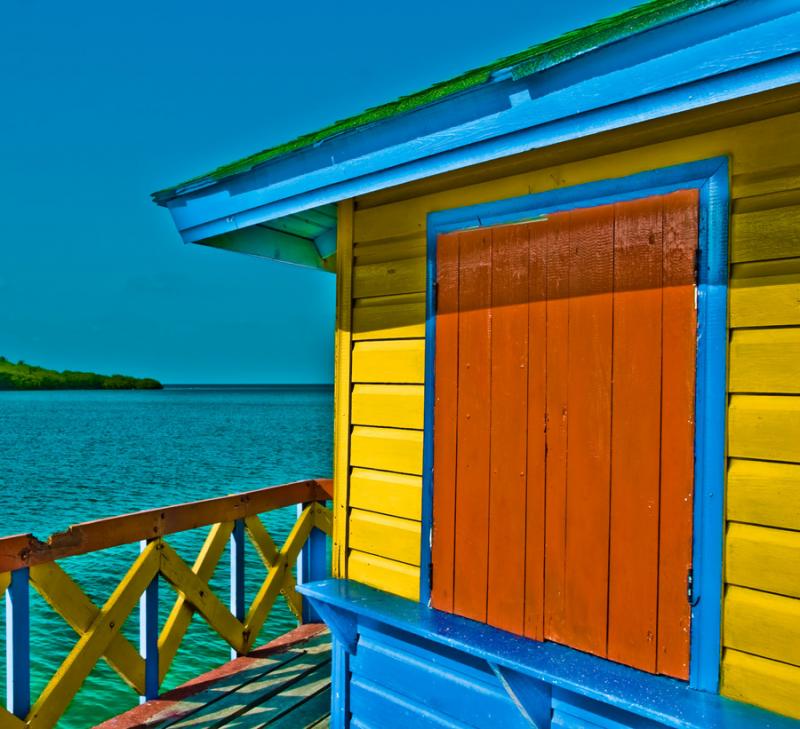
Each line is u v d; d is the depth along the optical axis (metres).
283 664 3.95
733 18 1.58
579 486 2.31
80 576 10.91
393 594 2.91
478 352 2.61
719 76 1.62
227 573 10.85
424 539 2.79
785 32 1.51
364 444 3.04
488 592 2.56
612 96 1.79
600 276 2.27
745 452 1.96
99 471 30.25
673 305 2.10
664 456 2.11
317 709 3.42
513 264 2.51
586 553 2.29
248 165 2.78
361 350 3.07
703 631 2.02
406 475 2.88
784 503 1.88
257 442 49.53
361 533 3.05
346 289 3.12
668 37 1.69
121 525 3.30
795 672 1.85
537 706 2.29
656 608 2.12
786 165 1.89
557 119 1.92
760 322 1.93
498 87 2.03
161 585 10.37
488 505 2.57
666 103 1.71
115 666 3.32
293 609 4.53
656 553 2.12
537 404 2.43
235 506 3.99
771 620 1.90
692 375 2.06
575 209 2.35
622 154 2.23
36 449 42.00
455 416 2.69
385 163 2.38
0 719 2.79
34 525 17.55
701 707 1.91
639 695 1.99
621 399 2.21
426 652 2.70
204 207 3.07
